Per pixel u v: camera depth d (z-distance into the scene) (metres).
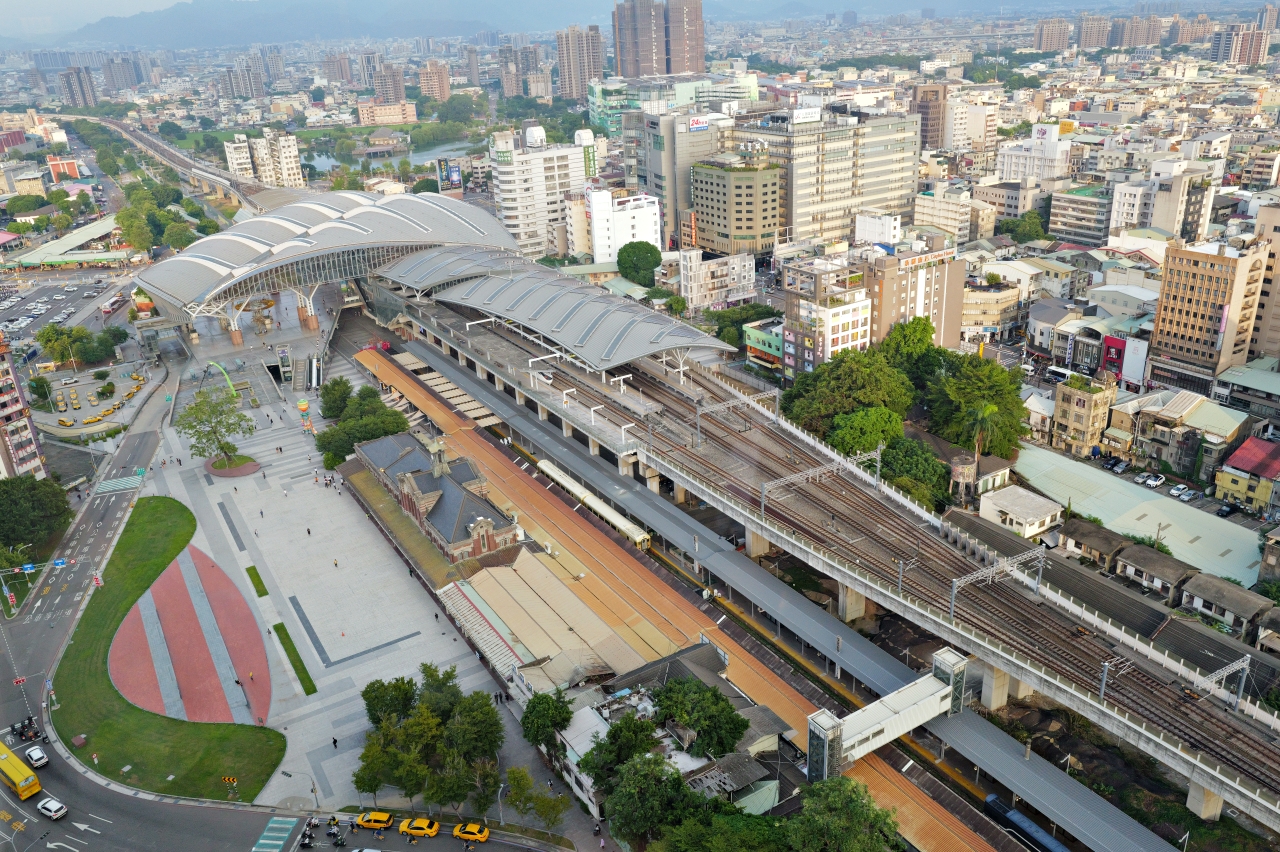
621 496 193.75
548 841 118.94
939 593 146.00
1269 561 157.25
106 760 138.00
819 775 117.44
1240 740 115.19
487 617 155.38
